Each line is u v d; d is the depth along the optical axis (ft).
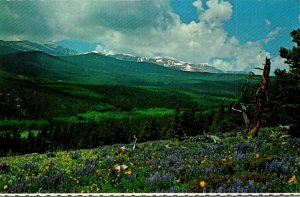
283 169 42.68
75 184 42.34
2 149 425.28
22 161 70.38
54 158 72.90
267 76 98.17
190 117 261.85
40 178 43.52
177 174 43.32
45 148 442.91
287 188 37.19
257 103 97.14
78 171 47.98
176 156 58.95
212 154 58.29
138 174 44.62
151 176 42.88
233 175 40.91
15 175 48.37
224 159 48.21
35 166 54.39
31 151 439.22
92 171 48.32
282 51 104.99
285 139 77.77
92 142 432.66
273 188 36.91
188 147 72.90
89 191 39.01
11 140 437.58
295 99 101.14
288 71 105.70
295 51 101.96
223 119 187.62
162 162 50.55
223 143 76.79
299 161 48.01
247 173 42.55
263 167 44.39
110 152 74.79
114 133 434.71
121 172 45.24
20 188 40.60
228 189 35.88
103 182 43.09
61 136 447.42
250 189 35.68
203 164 48.49
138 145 85.87
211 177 39.11
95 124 491.72
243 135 95.66
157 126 329.52
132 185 40.75
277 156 50.11
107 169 48.49
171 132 263.08
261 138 82.79
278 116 122.72
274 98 109.70
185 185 39.70
